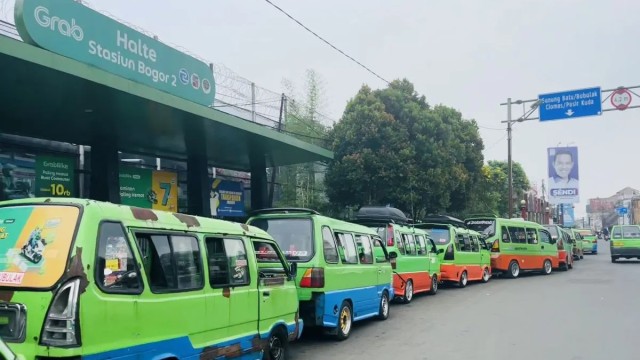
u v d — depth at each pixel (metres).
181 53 10.95
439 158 21.44
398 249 14.30
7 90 8.39
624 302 14.49
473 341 9.52
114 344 4.46
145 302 4.82
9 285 4.27
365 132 20.23
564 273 24.81
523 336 9.97
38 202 4.62
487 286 19.12
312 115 21.22
